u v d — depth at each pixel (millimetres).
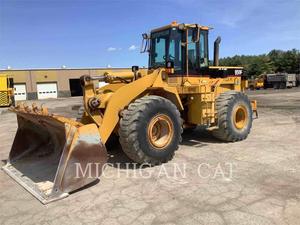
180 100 6844
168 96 6703
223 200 4285
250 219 3738
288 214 3820
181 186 4855
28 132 6469
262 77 44188
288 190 4535
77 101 31891
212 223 3693
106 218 3953
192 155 6547
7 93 26234
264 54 85312
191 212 3986
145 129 5590
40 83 47281
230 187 4730
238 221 3707
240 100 7680
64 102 30969
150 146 5691
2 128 12289
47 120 5355
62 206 4348
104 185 5035
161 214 3979
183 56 7293
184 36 7258
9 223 3973
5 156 7340
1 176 5750
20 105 6375
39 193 4750
